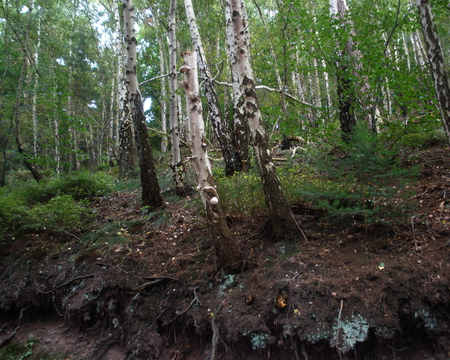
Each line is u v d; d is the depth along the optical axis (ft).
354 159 11.48
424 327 9.25
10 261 18.30
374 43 16.94
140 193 24.99
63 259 16.94
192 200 20.15
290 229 13.30
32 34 40.78
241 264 12.46
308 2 41.37
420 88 16.21
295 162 25.55
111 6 54.29
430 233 11.26
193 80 11.97
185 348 11.81
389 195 10.97
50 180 26.48
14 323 16.15
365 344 9.45
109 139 47.52
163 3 49.01
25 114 46.06
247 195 15.80
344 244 12.36
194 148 12.11
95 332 13.97
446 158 16.75
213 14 44.24
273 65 36.86
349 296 10.10
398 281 9.95
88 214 19.76
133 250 15.80
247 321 10.76
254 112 13.20
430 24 11.39
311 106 20.13
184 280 13.21
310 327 9.91
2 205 19.84
